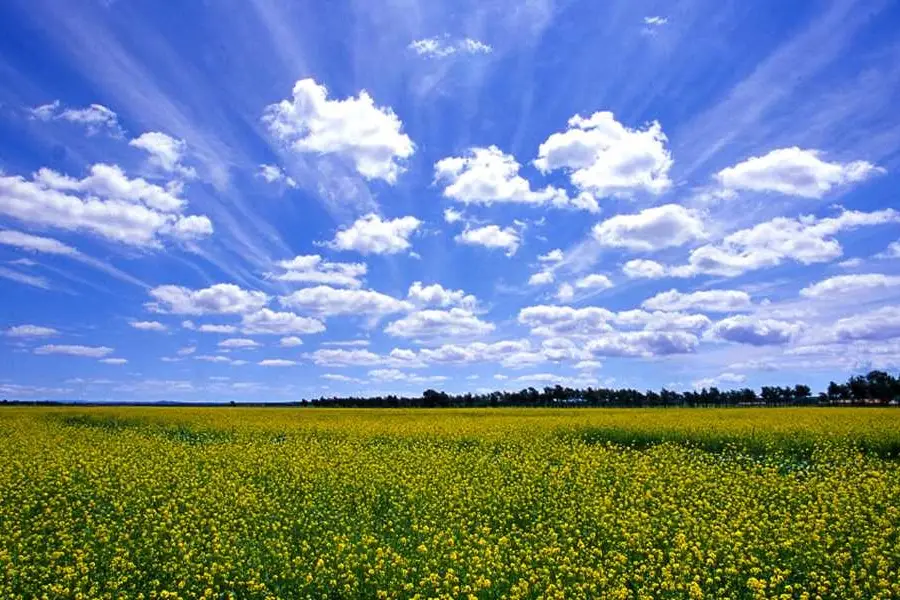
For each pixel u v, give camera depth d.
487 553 11.58
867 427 26.56
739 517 13.92
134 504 15.52
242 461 21.17
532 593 10.43
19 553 11.88
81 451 22.38
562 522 14.09
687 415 40.41
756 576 11.02
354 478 18.41
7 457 20.69
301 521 14.17
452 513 14.91
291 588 10.62
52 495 16.44
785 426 28.34
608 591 10.26
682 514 14.57
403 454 23.09
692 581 10.71
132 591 10.65
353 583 10.64
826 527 13.20
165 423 37.38
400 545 12.69
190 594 10.48
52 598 10.20
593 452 22.69
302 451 23.44
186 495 16.31
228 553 12.12
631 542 12.42
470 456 22.56
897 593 10.02
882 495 15.38
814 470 20.41
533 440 26.22
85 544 12.20
